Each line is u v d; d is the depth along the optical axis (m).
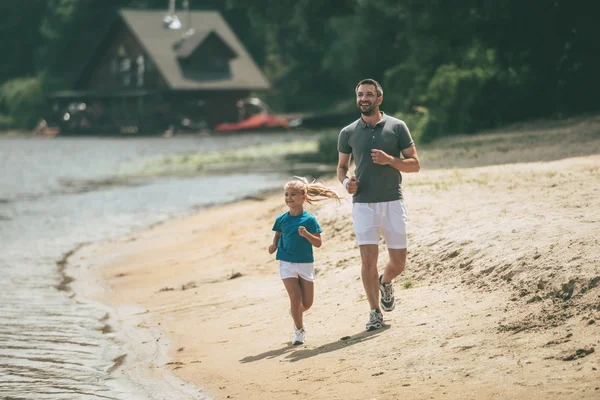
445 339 19.08
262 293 28.84
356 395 16.89
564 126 73.06
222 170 95.25
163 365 21.73
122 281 35.22
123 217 57.34
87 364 22.34
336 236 33.81
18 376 21.20
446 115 87.31
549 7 80.50
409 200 35.62
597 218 24.97
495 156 54.50
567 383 15.43
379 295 22.52
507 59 87.38
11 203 68.31
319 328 22.73
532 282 20.69
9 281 35.81
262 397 17.89
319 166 93.56
